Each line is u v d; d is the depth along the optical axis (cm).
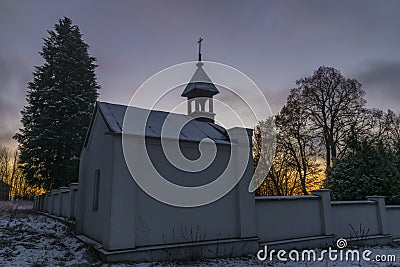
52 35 2261
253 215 893
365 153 1466
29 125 2078
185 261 716
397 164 1484
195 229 802
